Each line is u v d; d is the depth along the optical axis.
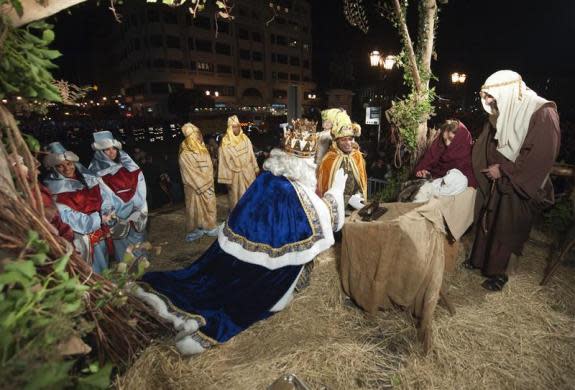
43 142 19.42
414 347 2.30
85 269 1.68
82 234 2.84
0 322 1.11
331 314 2.63
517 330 2.42
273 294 2.43
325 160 3.52
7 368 1.03
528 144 2.60
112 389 1.92
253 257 2.31
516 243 2.81
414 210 2.54
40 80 1.46
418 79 4.06
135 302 2.04
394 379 2.06
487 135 3.02
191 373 2.07
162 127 27.48
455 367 2.13
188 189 4.50
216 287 2.38
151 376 1.99
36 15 1.41
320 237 2.35
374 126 15.95
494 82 2.70
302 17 56.81
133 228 3.47
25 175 1.50
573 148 8.07
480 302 2.73
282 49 54.66
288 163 2.39
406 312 2.59
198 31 44.25
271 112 49.59
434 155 3.34
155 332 2.18
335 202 2.51
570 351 2.25
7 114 1.45
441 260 2.46
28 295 1.19
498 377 2.07
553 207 3.79
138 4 40.00
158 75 42.72
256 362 2.16
